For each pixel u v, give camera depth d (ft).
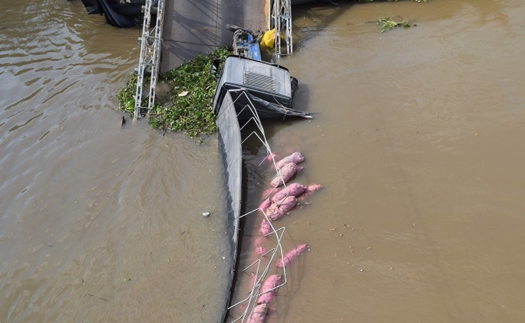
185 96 40.09
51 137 37.09
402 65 42.42
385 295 24.22
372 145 33.76
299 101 38.81
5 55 48.93
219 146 34.47
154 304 24.56
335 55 45.09
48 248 28.30
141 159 34.27
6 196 32.12
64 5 59.36
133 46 49.34
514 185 29.66
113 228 29.12
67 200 31.40
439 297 23.94
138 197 31.09
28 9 58.90
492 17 48.88
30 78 44.57
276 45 45.75
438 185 30.22
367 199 29.71
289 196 29.53
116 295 25.17
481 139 33.30
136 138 36.29
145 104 39.68
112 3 53.93
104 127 37.70
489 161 31.50
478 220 27.76
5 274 26.91
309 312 23.66
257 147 34.94
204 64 44.04
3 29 54.29
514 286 24.16
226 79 35.14
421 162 32.01
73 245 28.30
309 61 44.52
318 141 34.63
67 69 45.83
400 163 32.09
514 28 46.21
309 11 54.08
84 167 33.99
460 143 33.17
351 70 42.50
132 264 26.76
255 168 33.09
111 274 26.32
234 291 25.08
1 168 34.42
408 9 52.75
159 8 43.75
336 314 23.49
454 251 26.17
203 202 30.32
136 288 25.43
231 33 47.75
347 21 51.26
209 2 48.19
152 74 39.88
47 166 34.32
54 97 41.68
